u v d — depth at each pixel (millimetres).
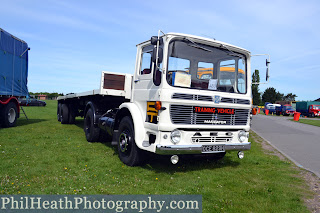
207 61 5668
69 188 4387
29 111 23312
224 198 4293
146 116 5625
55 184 4527
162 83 5133
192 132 5324
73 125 12812
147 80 5750
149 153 5668
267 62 6098
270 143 10719
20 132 9906
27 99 13773
